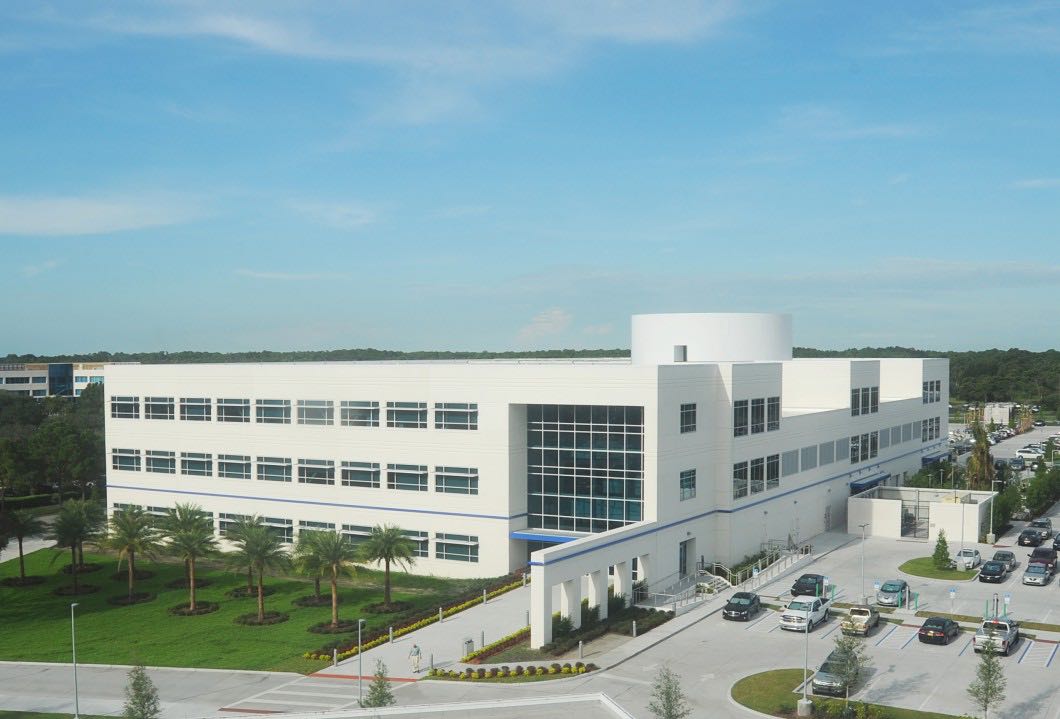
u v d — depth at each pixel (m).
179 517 66.44
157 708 37.97
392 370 71.06
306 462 74.75
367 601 61.44
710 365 67.94
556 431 66.56
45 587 67.12
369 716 39.47
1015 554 72.31
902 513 79.94
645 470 62.06
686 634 51.50
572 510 66.12
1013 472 110.06
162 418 81.75
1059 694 41.12
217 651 50.75
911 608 56.06
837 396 88.50
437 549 69.38
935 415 116.62
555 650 47.72
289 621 56.66
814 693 41.44
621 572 56.53
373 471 71.94
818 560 70.75
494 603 59.25
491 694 42.34
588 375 64.00
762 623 53.44
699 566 66.38
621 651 48.12
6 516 68.50
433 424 69.44
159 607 60.91
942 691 41.53
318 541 55.66
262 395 76.62
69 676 47.22
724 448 68.19
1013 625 48.59
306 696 43.06
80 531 65.69
